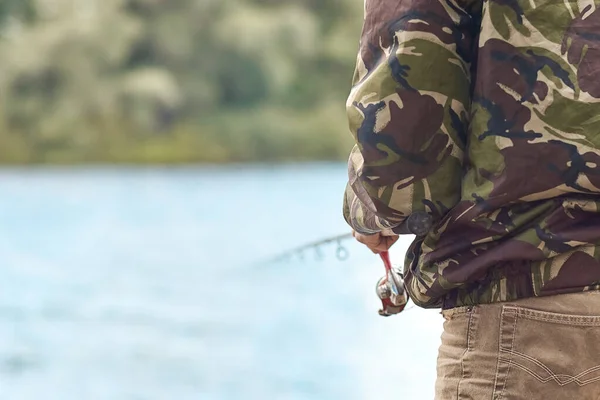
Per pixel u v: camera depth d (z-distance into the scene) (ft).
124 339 36.01
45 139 173.99
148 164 175.32
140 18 183.62
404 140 5.21
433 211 5.31
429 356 27.09
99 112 175.01
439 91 5.21
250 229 76.23
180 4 183.83
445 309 5.53
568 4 5.08
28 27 185.26
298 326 35.88
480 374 5.32
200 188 125.59
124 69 180.75
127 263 60.34
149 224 83.30
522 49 5.13
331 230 72.79
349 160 5.55
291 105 188.55
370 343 30.45
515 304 5.19
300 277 49.03
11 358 32.81
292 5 197.06
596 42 5.03
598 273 5.06
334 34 193.57
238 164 179.22
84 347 34.76
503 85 5.15
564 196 5.09
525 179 5.08
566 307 5.09
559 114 5.05
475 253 5.28
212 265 57.52
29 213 93.97
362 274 47.88
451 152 5.28
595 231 5.03
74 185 134.21
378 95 5.22
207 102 182.29
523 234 5.14
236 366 29.63
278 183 135.13
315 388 25.59
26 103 173.37
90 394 27.58
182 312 41.65
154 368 30.48
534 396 5.18
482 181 5.20
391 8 5.25
